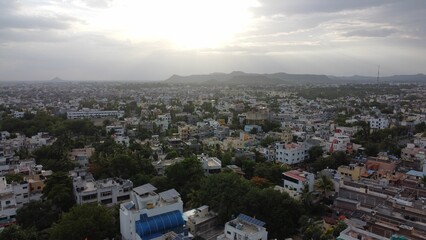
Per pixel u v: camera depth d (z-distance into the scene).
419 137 182.00
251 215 88.62
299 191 109.12
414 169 133.62
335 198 102.31
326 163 140.75
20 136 197.38
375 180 114.25
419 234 72.62
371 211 89.31
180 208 81.56
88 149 165.00
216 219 90.06
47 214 93.31
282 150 153.12
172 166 115.69
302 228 89.12
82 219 78.12
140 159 132.75
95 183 110.50
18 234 77.81
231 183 95.19
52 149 151.00
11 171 125.44
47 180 107.06
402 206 86.25
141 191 81.00
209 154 156.38
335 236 76.88
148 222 75.12
